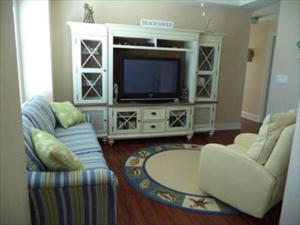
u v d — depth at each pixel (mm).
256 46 5734
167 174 2957
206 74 4223
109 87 3645
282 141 1920
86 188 1593
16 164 1305
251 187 2049
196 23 4383
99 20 3875
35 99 2744
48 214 1608
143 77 3918
